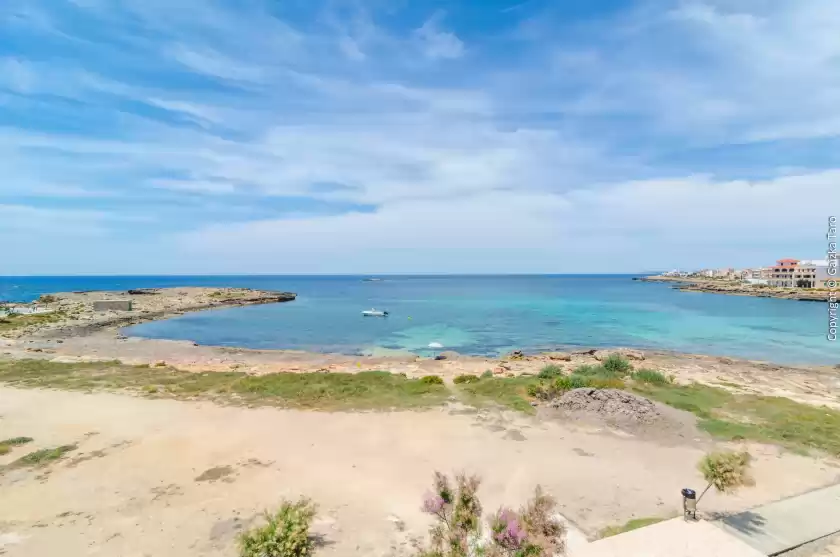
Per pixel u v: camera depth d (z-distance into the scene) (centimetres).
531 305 9300
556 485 1237
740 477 1072
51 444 1534
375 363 3531
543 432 1672
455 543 821
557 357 3697
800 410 1995
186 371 2923
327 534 1001
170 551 931
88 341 4488
